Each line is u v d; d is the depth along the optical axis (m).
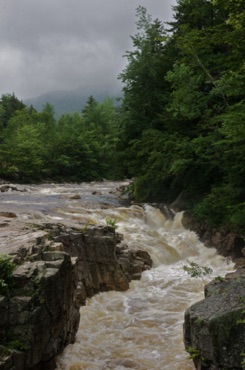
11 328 6.23
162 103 25.67
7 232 10.20
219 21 21.69
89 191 33.97
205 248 17.03
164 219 20.92
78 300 10.30
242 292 7.42
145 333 9.02
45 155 57.72
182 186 23.05
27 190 32.72
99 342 8.54
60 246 8.62
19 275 6.64
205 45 15.55
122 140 26.45
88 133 67.38
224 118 14.59
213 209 16.66
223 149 16.48
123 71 26.23
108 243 11.97
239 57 14.35
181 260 15.90
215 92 16.69
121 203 24.33
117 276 11.93
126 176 29.09
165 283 12.46
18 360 5.97
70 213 18.39
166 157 20.77
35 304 6.43
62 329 7.46
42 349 6.57
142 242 15.76
